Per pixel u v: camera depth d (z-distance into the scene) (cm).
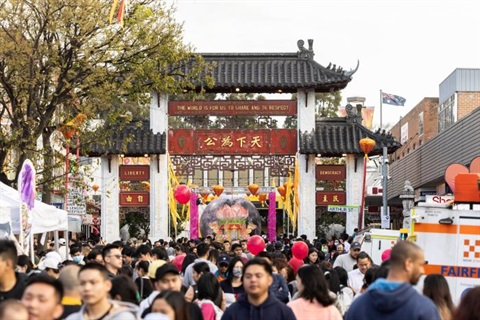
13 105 2916
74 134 3152
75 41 2919
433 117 6353
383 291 883
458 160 4197
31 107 3000
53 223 2259
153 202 3975
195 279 1505
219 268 1697
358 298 920
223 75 3969
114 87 3070
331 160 6284
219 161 4050
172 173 4012
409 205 3969
